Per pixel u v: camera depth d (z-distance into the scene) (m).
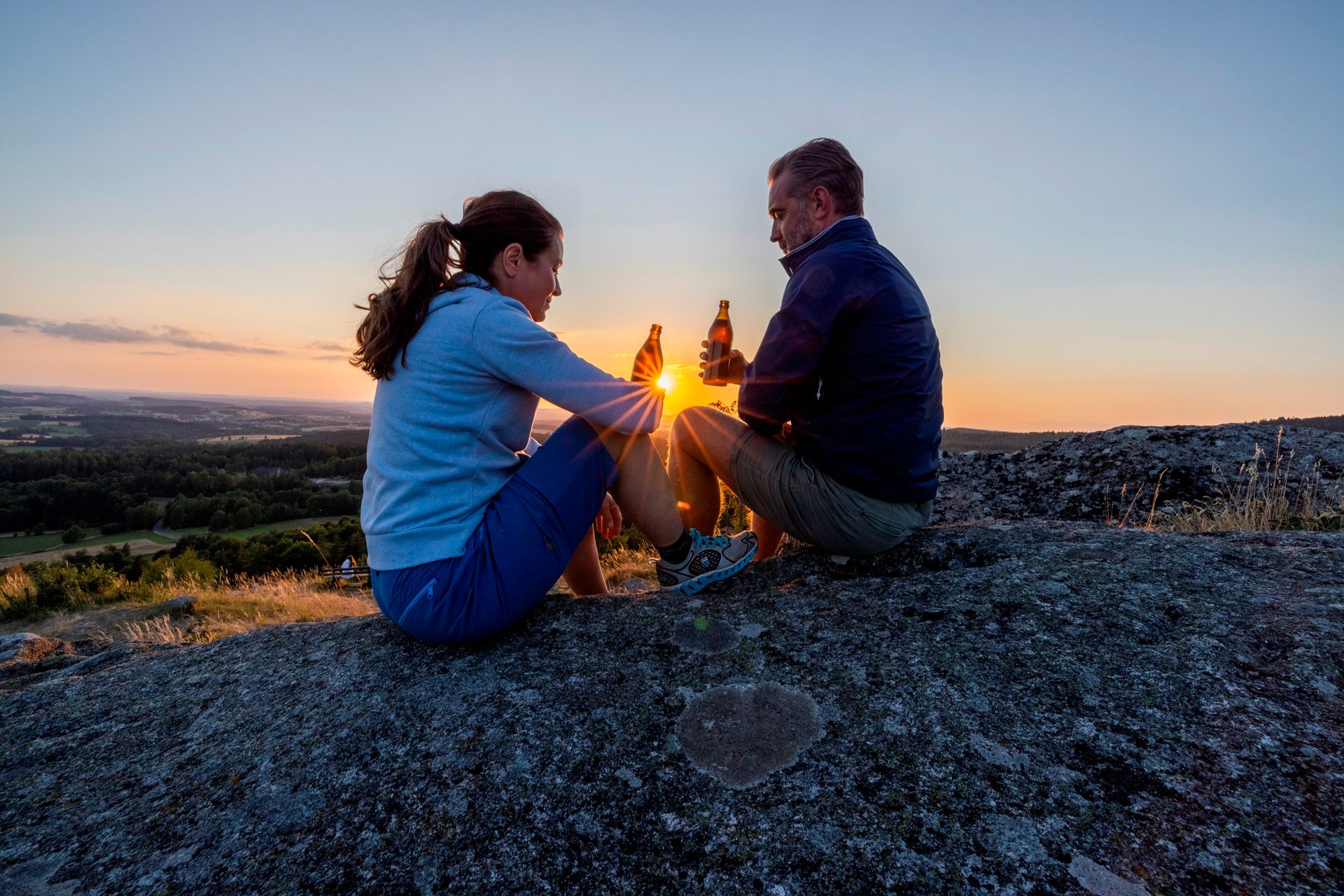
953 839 1.01
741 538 1.96
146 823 1.23
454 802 1.19
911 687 1.36
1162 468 3.72
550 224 1.74
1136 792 1.06
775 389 1.80
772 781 1.16
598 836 1.09
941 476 4.23
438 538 1.54
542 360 1.50
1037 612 1.59
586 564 2.04
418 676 1.58
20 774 1.43
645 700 1.41
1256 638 1.40
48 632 7.93
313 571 11.29
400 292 1.56
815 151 1.98
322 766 1.32
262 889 1.06
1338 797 0.99
